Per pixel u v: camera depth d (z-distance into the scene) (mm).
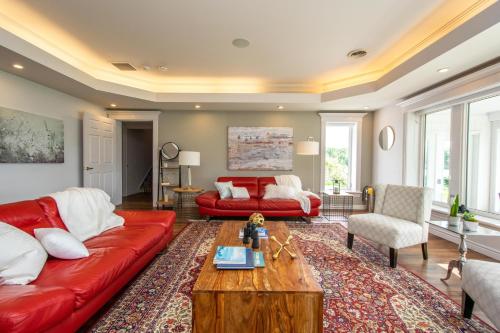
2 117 3049
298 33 2748
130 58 3475
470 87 2865
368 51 3182
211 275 1434
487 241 2762
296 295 1267
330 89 4527
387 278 2219
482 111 3039
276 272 1483
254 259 1635
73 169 4277
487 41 2168
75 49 3197
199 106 4914
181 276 2207
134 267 1984
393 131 4555
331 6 2268
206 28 2666
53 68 3010
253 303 1264
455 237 3201
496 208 2934
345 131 5539
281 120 5359
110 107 5113
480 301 1458
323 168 5348
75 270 1479
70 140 4203
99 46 3115
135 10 2357
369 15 2402
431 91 3387
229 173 5395
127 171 7391
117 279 1733
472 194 3170
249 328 1265
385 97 4117
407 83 3385
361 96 4070
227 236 2186
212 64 3658
